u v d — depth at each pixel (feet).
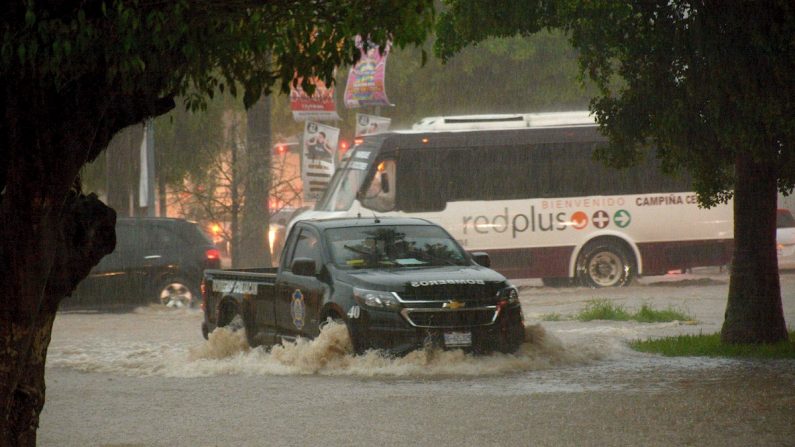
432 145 225.97
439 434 75.41
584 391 93.56
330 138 236.63
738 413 80.69
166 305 197.47
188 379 108.99
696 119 109.40
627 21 109.70
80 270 50.29
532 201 226.99
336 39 45.80
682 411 81.97
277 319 122.01
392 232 120.16
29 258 46.62
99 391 102.17
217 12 44.88
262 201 244.63
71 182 47.03
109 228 51.08
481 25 115.03
